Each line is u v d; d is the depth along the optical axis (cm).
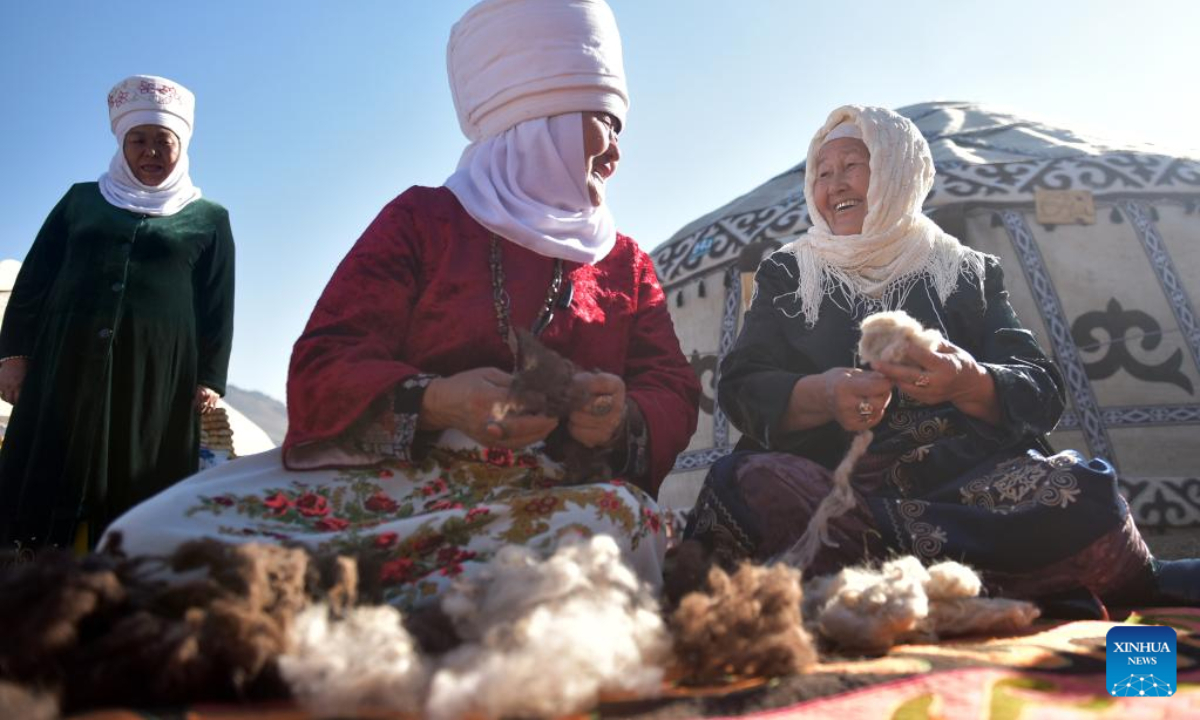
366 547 190
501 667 131
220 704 140
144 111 360
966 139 655
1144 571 238
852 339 268
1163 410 517
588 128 251
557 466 221
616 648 145
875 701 139
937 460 246
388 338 226
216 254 370
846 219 284
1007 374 245
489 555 197
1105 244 555
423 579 192
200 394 364
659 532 221
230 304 373
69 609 139
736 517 244
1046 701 140
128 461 332
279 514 198
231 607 142
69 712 136
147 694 138
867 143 276
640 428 228
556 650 136
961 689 144
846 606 183
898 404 256
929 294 271
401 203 239
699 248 623
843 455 257
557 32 250
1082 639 193
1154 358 528
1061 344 529
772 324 277
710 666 156
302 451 210
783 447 261
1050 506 228
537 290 234
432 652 160
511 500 202
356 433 211
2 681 133
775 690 145
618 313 248
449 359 228
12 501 324
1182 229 562
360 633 146
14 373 348
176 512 187
